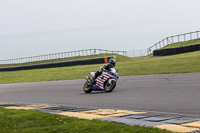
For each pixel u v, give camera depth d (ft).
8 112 54.80
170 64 162.30
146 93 75.46
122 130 37.01
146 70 147.95
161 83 91.76
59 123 43.60
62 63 316.60
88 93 87.61
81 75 166.30
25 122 45.29
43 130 39.04
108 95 78.28
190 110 51.57
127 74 139.33
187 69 127.24
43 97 88.53
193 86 78.69
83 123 41.60
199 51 250.37
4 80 205.87
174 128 37.11
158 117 46.34
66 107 63.05
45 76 196.65
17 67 360.89
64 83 126.82
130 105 61.52
